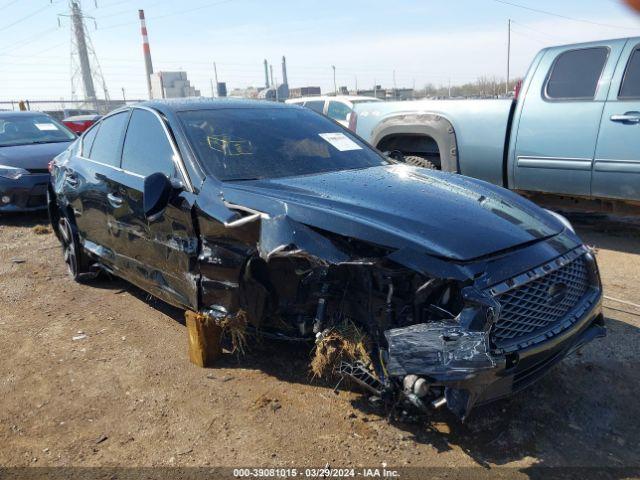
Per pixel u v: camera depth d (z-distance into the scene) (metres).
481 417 2.91
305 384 3.25
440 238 2.67
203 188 3.38
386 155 4.50
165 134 3.89
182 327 4.16
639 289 4.56
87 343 3.95
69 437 2.89
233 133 3.89
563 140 5.57
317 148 4.04
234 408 3.06
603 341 3.68
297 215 2.88
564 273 2.90
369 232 2.71
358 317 2.82
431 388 2.48
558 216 3.50
